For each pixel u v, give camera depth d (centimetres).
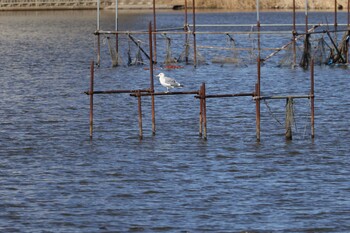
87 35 10944
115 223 2891
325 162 3619
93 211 3002
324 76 6275
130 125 4416
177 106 4938
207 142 3988
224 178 3384
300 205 3058
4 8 17250
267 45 8994
